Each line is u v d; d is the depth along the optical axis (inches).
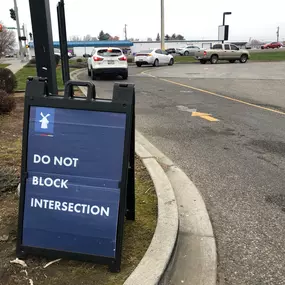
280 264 120.4
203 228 139.7
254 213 154.6
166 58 1203.2
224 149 241.4
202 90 535.5
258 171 202.1
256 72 855.7
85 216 107.2
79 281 103.7
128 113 103.6
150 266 107.7
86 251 107.9
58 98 106.5
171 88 562.9
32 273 107.0
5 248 118.4
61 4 335.0
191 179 190.1
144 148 226.1
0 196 152.1
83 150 106.1
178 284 108.0
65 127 106.4
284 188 180.4
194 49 2317.9
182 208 155.7
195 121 325.7
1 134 250.2
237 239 134.8
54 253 109.3
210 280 110.2
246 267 118.6
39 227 109.6
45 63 137.2
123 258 114.1
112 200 105.7
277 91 515.2
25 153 108.4
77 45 3029.0
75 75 863.7
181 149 241.6
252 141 260.2
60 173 107.6
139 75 824.9
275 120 327.6
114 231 106.0
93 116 105.2
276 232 139.9
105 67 706.8
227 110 375.6
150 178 178.1
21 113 321.7
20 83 582.6
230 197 169.8
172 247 117.3
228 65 1143.6
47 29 133.6
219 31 1481.3
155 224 134.8
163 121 326.3
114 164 105.1
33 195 109.3
